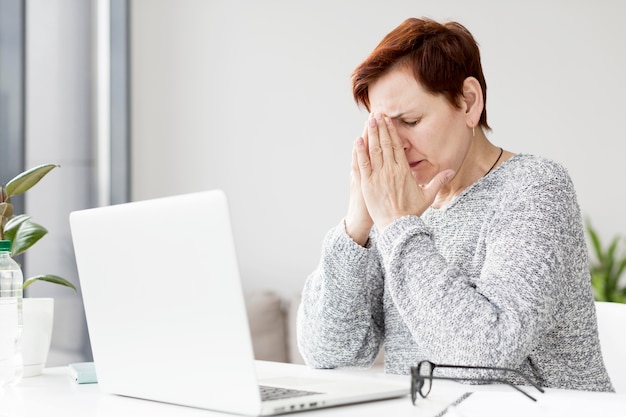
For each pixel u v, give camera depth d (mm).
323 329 1442
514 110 3570
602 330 1524
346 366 1492
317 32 3646
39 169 1502
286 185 3625
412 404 994
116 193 3430
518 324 1148
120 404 1062
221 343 926
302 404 939
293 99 3639
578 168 3551
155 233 977
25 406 1070
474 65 1408
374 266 1526
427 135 1359
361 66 1394
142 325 1032
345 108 3633
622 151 3539
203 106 3621
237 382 920
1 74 2945
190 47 3613
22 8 3016
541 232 1262
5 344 1251
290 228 3623
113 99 3436
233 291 900
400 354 1491
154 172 3559
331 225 3617
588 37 3559
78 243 1120
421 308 1192
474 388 1117
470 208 1440
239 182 3625
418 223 1260
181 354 983
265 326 3314
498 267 1236
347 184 3613
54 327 3143
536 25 3568
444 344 1166
